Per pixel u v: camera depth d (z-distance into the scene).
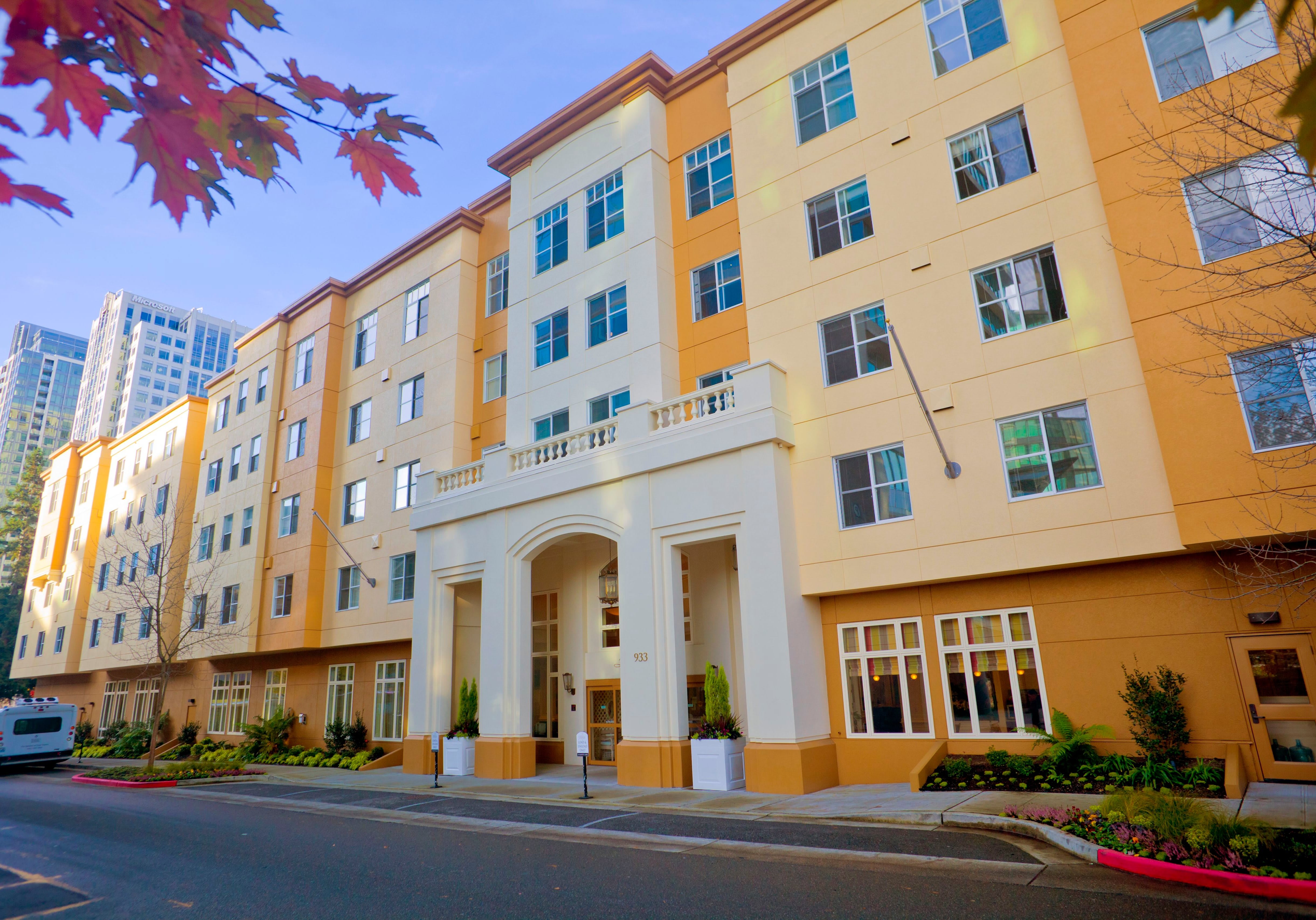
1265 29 11.60
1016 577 13.51
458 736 19.73
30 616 46.84
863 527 14.79
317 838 11.79
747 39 18.56
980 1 15.34
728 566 17.58
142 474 39.47
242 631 28.23
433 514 21.70
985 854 8.70
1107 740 12.24
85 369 144.88
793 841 9.90
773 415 15.44
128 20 2.40
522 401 22.14
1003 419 13.73
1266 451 10.94
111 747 34.69
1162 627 12.09
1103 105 12.98
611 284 20.42
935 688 13.98
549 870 8.93
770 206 17.59
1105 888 7.22
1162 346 11.89
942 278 14.84
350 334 29.39
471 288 25.75
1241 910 6.48
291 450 29.31
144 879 9.40
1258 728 11.19
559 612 21.30
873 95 16.45
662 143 20.73
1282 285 9.80
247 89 2.75
